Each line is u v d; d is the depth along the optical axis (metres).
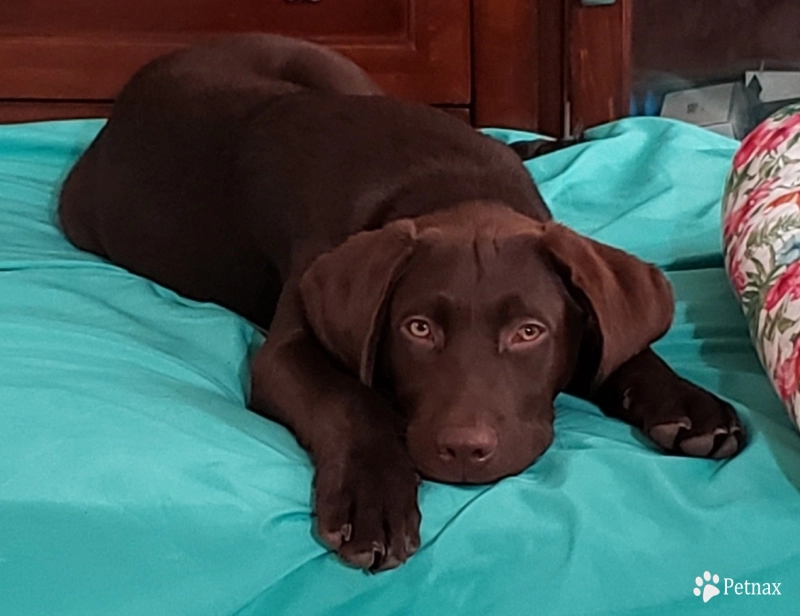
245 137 1.05
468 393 0.74
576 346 0.82
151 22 1.71
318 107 1.03
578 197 1.34
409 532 0.69
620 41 1.69
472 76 1.75
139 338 0.94
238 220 1.03
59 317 0.97
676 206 1.28
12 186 1.37
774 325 0.82
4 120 1.75
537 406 0.78
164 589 0.67
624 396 0.84
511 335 0.77
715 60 1.71
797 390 0.77
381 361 0.80
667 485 0.74
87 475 0.70
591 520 0.71
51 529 0.68
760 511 0.73
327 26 1.73
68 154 1.47
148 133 1.14
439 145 0.96
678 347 0.96
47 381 0.81
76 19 1.71
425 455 0.73
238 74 1.19
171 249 1.10
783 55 1.70
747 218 0.94
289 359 0.83
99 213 1.18
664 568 0.71
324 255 0.82
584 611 0.71
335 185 0.95
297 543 0.69
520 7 1.71
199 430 0.76
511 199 0.92
